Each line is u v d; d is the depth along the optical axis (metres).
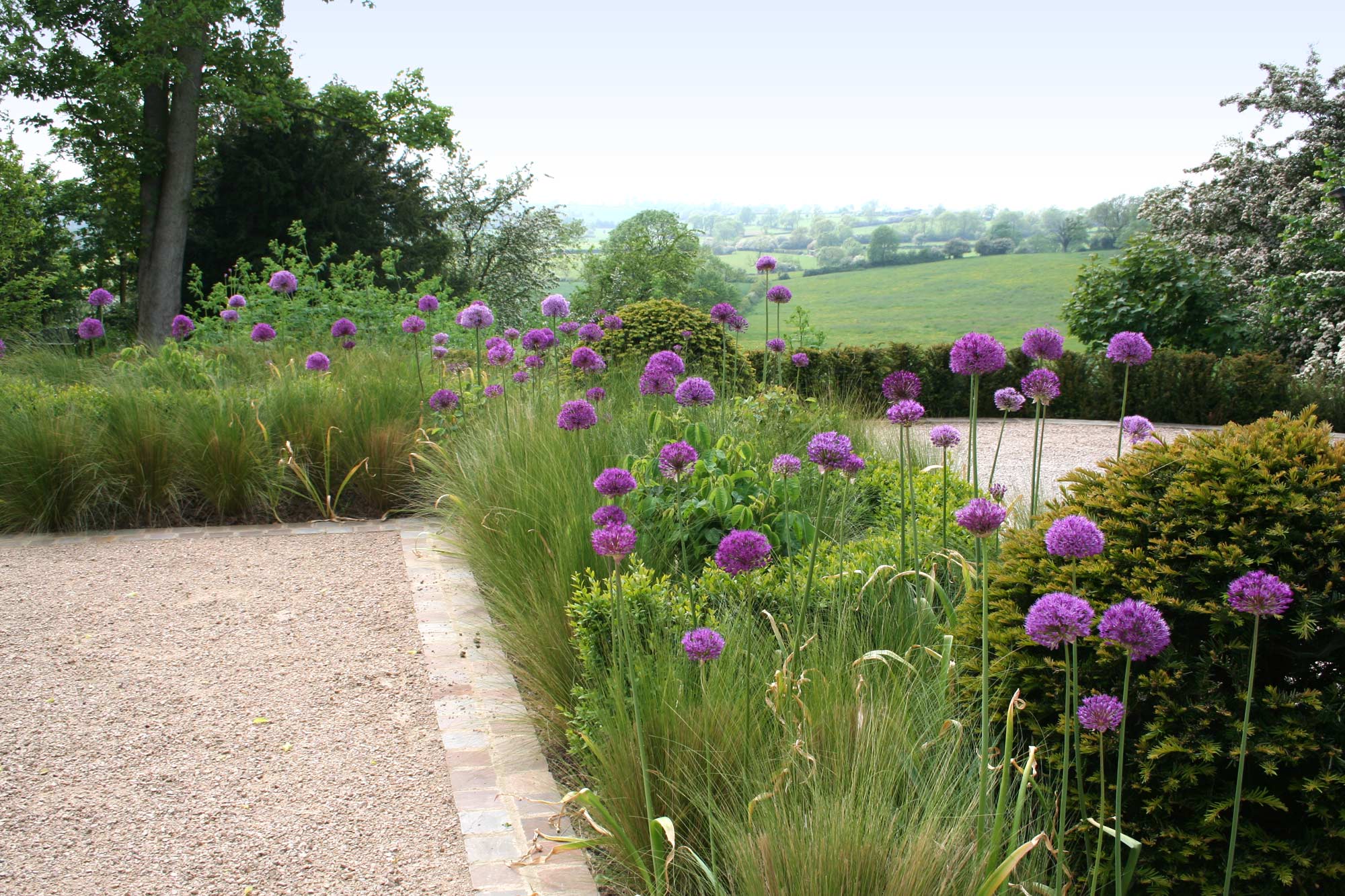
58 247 24.02
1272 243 16.14
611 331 8.69
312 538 5.88
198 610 4.59
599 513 2.90
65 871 2.57
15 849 2.66
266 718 3.49
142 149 19.34
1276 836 2.22
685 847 2.36
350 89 21.94
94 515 6.05
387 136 22.77
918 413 3.38
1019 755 2.58
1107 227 58.84
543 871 2.60
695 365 8.35
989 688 2.66
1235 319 13.35
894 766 2.34
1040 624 1.90
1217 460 2.49
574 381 7.07
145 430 6.14
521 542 4.30
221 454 6.17
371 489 6.48
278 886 2.52
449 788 3.03
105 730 3.38
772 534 4.14
